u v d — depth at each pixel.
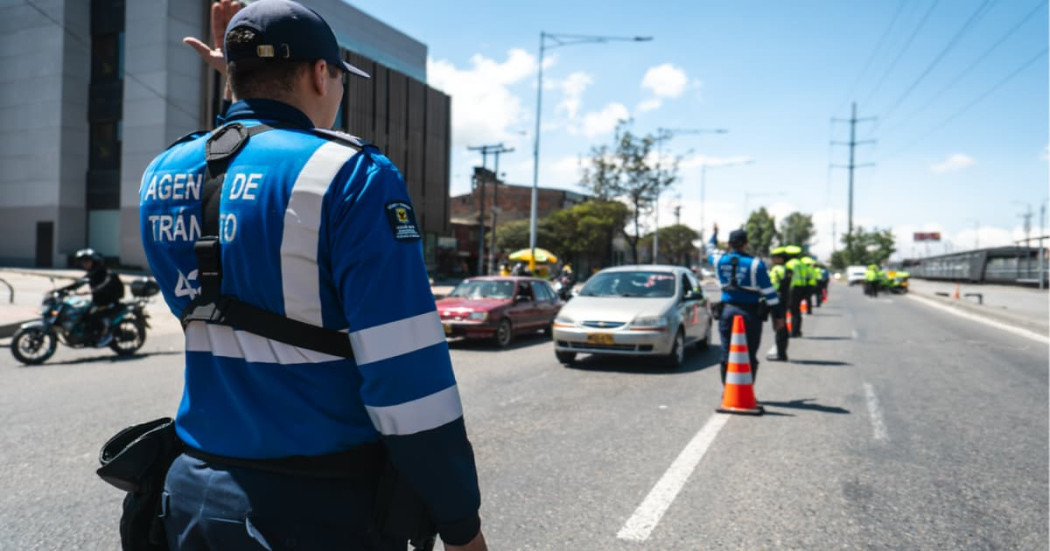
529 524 3.61
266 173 1.13
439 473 1.08
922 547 3.34
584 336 9.34
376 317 1.05
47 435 5.31
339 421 1.14
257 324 1.11
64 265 35.91
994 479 4.39
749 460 4.82
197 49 1.57
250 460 1.12
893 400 7.06
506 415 6.30
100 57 36.19
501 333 12.23
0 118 37.12
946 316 19.48
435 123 48.12
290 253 1.09
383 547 1.17
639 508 3.85
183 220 1.20
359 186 1.11
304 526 1.11
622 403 6.91
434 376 1.09
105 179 36.22
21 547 3.23
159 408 6.32
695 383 8.20
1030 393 7.46
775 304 6.68
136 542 1.29
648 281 10.48
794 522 3.66
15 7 36.59
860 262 96.38
